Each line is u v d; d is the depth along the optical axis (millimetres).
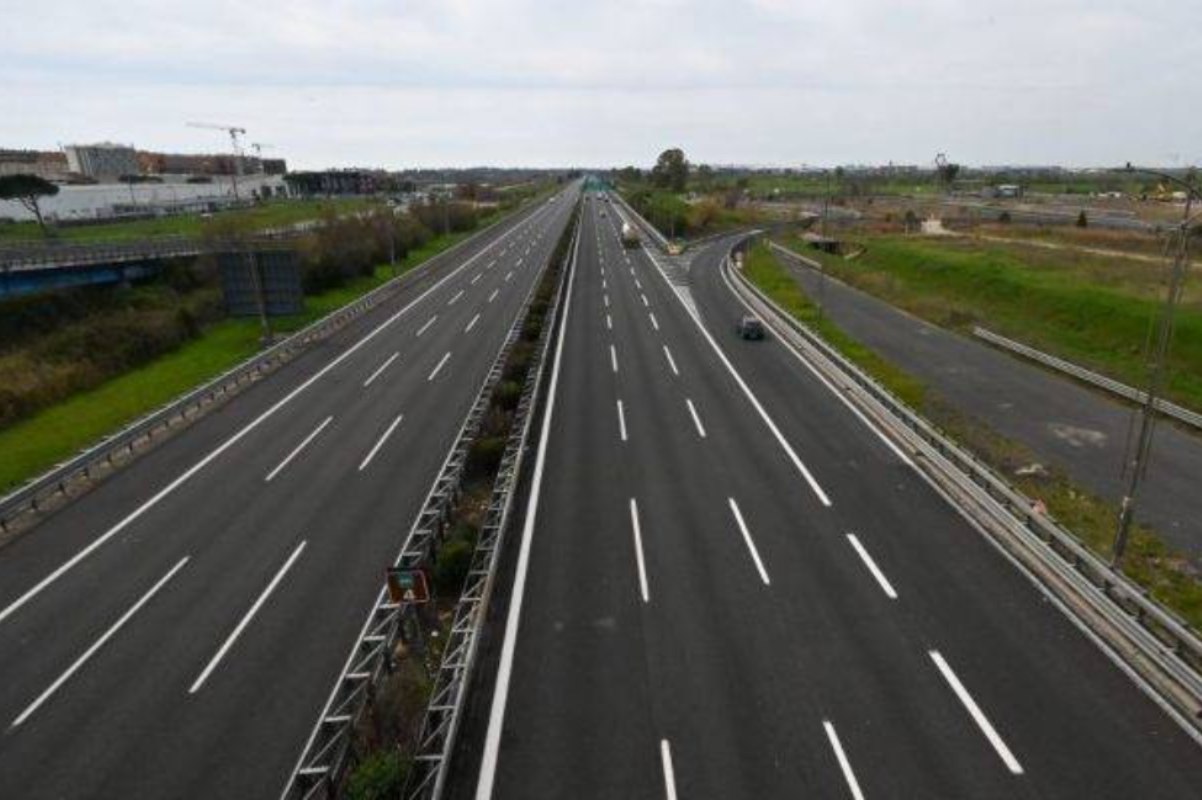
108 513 24891
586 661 16500
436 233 109938
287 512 24531
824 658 16406
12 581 20984
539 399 34531
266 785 13875
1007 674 15789
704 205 127688
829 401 34094
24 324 45875
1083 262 67562
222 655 17531
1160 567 20531
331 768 13234
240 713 15688
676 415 32188
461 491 25594
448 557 19938
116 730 15312
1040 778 13164
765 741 14164
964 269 66750
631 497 24312
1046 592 18719
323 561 21484
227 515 24469
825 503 23688
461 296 62594
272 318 56656
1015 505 21703
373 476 27094
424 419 32812
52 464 30172
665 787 13219
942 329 50531
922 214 123938
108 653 17750
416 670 16609
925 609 18094
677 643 17031
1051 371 39781
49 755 14711
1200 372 38031
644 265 79312
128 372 44312
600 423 31281
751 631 17391
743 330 46500
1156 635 16719
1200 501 24469
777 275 72750
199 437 31516
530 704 15281
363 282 72062
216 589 20250
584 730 14562
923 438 27562
